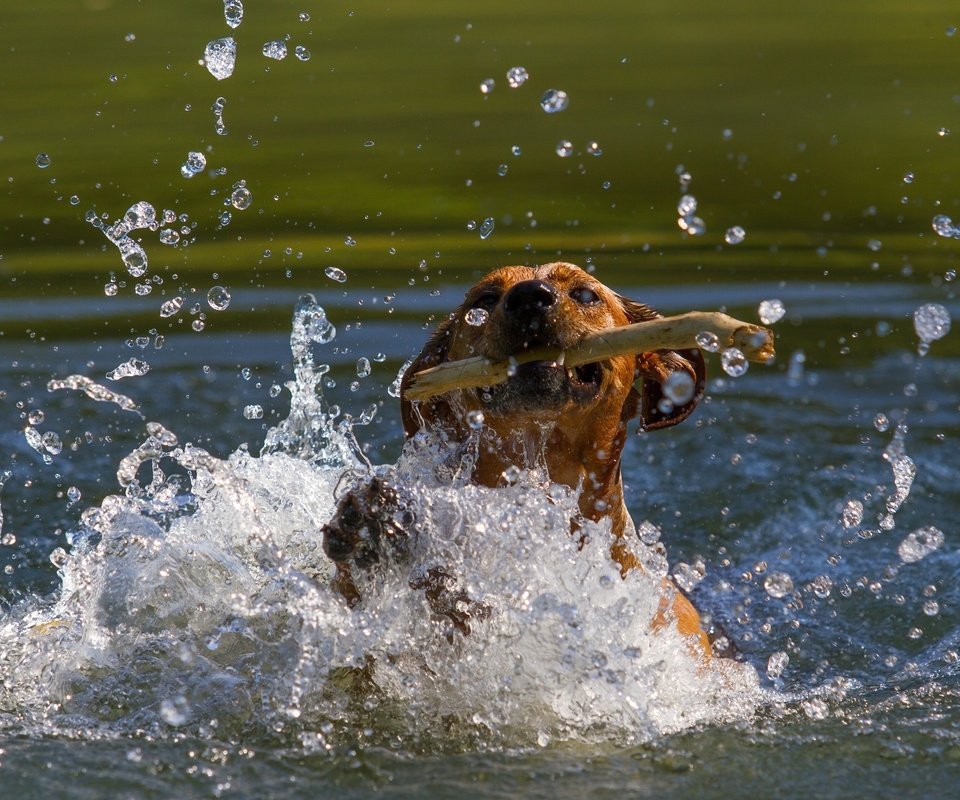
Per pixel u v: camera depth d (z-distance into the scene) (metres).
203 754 10.62
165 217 16.06
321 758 10.59
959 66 56.47
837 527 17.70
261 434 19.88
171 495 14.96
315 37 62.91
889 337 25.72
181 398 21.59
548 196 38.97
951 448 20.14
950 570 16.19
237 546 14.23
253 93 51.53
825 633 14.70
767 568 16.61
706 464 19.75
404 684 11.91
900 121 47.69
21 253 32.34
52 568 15.67
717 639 14.30
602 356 11.63
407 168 41.31
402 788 10.00
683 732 11.30
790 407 22.17
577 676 11.70
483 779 10.19
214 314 27.00
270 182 39.56
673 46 62.22
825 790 9.98
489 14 70.75
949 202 37.91
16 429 20.02
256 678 12.10
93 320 26.53
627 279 30.05
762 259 32.16
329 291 28.81
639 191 39.50
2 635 13.80
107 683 12.09
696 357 13.57
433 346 13.71
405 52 60.38
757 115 49.06
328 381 22.48
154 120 46.78
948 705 11.98
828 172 41.44
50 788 9.88
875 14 70.06
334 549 11.51
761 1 75.38
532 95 51.75
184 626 13.22
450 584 12.16
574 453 12.92
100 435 19.88
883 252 32.88
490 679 11.79
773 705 12.19
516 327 11.72
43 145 43.34
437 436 13.25
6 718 11.49
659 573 13.73
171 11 67.50
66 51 58.28
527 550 12.39
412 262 31.45
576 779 10.20
